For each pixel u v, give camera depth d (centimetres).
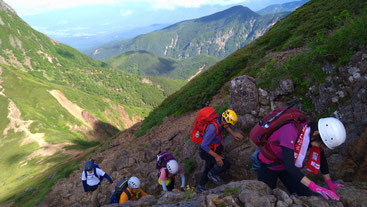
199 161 650
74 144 9825
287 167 244
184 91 2158
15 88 14475
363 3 921
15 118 11762
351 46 462
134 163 986
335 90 464
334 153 379
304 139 249
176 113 1477
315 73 515
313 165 271
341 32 505
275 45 1312
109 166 1094
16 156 8494
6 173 7400
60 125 12938
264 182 297
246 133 560
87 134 13325
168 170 509
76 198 1134
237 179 536
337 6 1137
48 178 2444
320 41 586
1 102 12494
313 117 501
